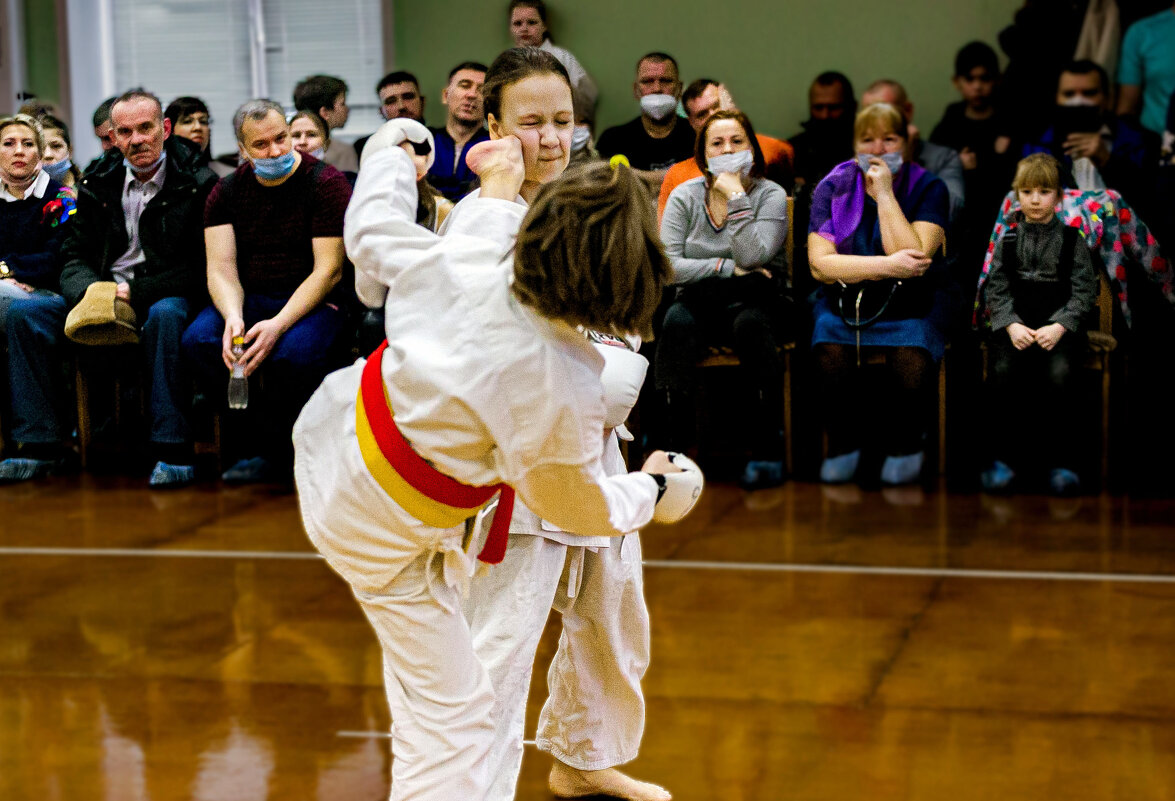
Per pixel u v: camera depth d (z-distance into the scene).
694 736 3.04
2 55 8.27
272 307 5.50
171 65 8.41
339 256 5.48
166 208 5.78
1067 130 5.93
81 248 5.95
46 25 8.34
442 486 1.93
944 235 5.50
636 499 2.02
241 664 3.58
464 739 2.02
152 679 3.48
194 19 8.37
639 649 2.60
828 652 3.56
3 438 6.13
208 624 3.91
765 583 4.18
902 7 7.41
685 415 5.61
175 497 5.52
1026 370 5.34
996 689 3.29
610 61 7.71
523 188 2.39
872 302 5.39
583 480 1.92
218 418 5.89
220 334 5.54
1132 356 5.82
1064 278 5.39
